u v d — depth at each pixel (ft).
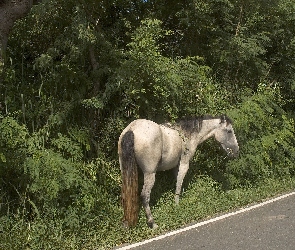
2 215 16.57
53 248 15.43
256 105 24.70
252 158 23.84
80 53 19.57
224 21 26.71
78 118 20.38
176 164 19.83
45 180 16.34
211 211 19.77
